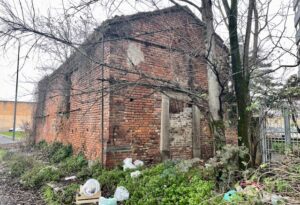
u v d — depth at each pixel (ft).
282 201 9.25
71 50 17.06
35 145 46.65
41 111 48.01
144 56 25.17
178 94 26.18
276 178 11.57
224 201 10.52
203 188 13.17
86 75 26.02
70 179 21.67
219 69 16.74
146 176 17.40
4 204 17.21
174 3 15.78
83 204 16.33
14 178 24.49
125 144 23.26
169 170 16.02
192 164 16.79
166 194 14.20
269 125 19.33
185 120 28.12
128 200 15.35
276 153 18.57
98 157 23.50
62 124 35.81
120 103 23.40
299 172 10.87
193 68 28.55
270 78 19.51
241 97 15.30
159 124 25.71
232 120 24.77
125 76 23.54
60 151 31.86
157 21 23.26
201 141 28.53
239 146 14.37
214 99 15.97
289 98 18.29
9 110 108.78
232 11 15.17
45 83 28.53
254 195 9.73
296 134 18.54
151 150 24.77
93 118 25.75
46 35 12.21
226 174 13.79
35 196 19.06
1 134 91.30
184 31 20.85
